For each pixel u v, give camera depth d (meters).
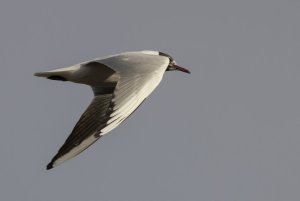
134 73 11.23
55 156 12.48
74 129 13.08
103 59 12.70
